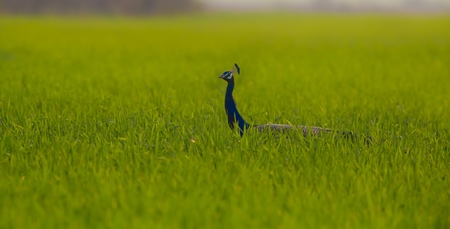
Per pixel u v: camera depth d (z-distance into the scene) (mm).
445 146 32781
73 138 32688
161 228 20250
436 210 22969
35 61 83438
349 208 22953
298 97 49156
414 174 26688
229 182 25250
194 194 23234
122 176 25844
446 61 87812
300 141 31328
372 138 33000
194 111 40344
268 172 27000
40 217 21297
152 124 35000
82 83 59156
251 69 76062
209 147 30812
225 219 21203
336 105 45500
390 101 48969
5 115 38938
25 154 29328
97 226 20672
